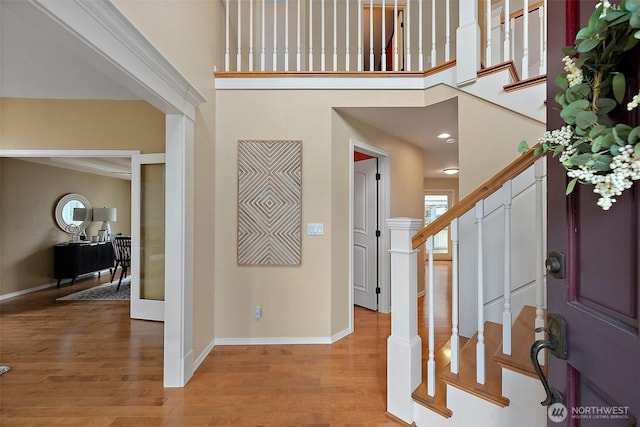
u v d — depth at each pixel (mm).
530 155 1323
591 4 618
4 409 1798
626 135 500
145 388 2014
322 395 1924
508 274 1349
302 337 2732
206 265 2518
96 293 4641
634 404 491
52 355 2520
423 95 2670
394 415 1684
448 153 4656
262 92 2736
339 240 2879
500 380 1453
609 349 551
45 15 1080
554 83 729
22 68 2711
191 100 2172
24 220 4762
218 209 2715
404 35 3701
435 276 5742
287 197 2730
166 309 2047
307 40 3707
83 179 5949
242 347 2645
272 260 2721
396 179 3777
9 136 3369
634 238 501
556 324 702
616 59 540
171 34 1919
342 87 2713
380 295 3639
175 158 2057
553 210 730
